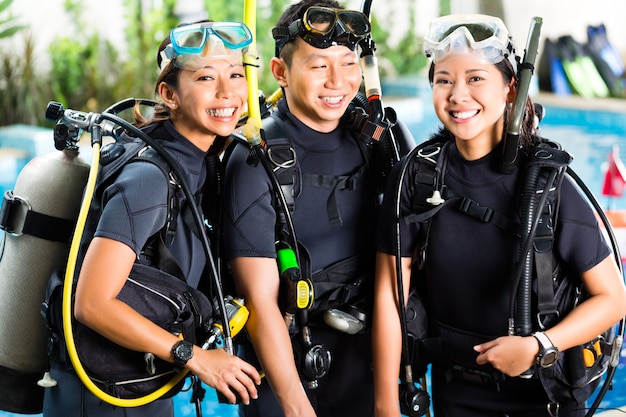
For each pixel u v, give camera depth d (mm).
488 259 1991
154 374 1935
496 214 1966
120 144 1998
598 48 9820
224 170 2197
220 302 1931
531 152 1941
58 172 2090
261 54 8453
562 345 1888
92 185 1896
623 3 10391
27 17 7945
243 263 2096
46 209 2072
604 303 1933
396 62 10070
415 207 2020
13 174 6531
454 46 1923
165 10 8281
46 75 7824
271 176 2092
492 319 2016
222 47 1971
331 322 2156
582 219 1923
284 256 2133
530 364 1880
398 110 8742
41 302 2105
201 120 1978
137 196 1839
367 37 2330
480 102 1928
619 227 4363
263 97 2396
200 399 2160
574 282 1996
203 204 2211
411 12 10195
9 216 2090
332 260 2244
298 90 2178
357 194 2268
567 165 1891
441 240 2033
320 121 2229
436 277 2066
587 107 8930
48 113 2090
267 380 2178
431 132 2166
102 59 8055
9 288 2109
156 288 1912
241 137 2139
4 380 2133
